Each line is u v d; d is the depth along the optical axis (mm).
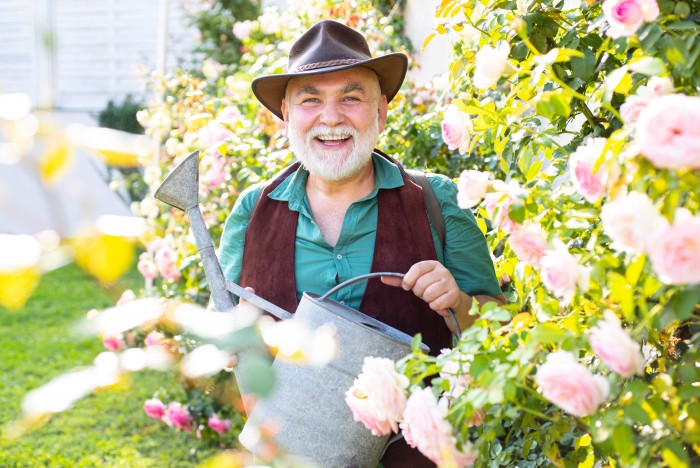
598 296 1354
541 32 1933
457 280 2252
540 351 1430
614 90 1460
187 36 10359
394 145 3564
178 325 850
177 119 4457
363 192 2297
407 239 2211
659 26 1406
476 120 1772
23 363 5684
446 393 1479
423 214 2242
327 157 2199
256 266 2301
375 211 2262
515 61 1966
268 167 3365
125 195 7594
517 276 1731
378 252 2201
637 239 1148
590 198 1309
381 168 2301
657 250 1091
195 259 3637
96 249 705
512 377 1354
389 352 1759
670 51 1335
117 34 10516
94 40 10586
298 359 834
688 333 1588
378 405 1479
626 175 1262
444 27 2201
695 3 1584
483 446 1597
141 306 789
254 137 3787
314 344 816
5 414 4641
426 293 1978
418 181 2301
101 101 10656
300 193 2314
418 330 2164
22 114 695
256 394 751
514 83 1906
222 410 3812
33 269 683
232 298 2021
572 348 1331
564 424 1547
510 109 1711
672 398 1301
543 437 1665
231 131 3574
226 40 9688
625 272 1334
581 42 1862
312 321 1813
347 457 1792
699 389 1265
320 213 2307
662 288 1261
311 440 1790
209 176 3561
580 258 1425
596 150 1312
